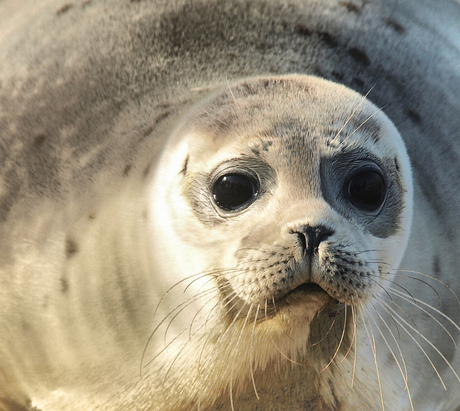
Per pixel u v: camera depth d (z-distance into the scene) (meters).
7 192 19.41
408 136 20.19
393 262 16.33
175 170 16.31
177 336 16.73
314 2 22.09
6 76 21.97
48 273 18.28
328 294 14.93
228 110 16.17
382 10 22.98
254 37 20.98
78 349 17.89
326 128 15.48
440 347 18.89
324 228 14.54
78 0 23.41
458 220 19.45
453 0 26.62
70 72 21.31
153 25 21.55
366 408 17.30
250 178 15.35
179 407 17.33
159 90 20.16
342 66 20.92
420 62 22.28
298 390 16.91
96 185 18.66
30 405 19.33
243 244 15.01
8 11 24.56
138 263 17.09
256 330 15.94
